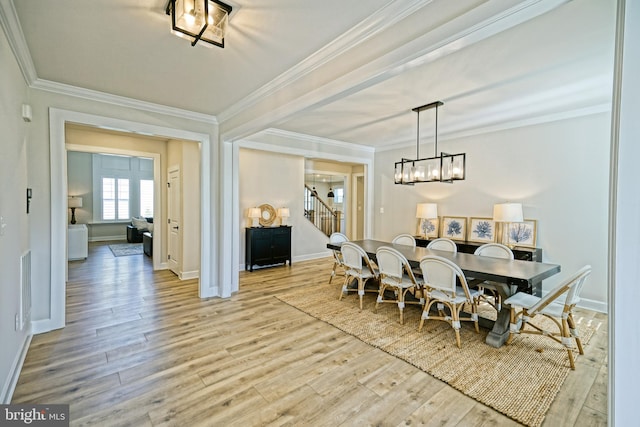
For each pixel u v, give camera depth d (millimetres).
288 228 6285
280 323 3291
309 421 1830
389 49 1966
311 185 11344
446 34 1656
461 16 1596
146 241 7188
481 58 2523
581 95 3391
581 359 2551
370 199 6465
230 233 4309
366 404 1987
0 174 1877
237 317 3459
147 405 1959
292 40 2264
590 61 2584
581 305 3867
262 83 3027
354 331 3098
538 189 4211
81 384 2172
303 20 2020
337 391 2121
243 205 5996
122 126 3477
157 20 2004
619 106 1182
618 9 1187
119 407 1936
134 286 4699
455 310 2836
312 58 2492
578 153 3871
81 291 4422
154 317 3441
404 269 3666
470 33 1572
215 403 1984
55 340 2852
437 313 3584
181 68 2699
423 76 2875
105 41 2258
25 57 2420
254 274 5562
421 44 1770
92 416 1852
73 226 6816
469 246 4574
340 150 5934
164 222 5918
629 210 1172
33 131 2951
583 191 3844
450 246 4125
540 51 2408
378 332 3080
